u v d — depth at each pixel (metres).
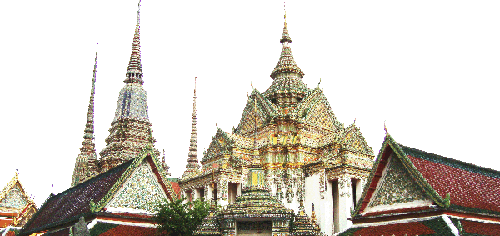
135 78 67.56
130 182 31.69
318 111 60.94
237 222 34.03
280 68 65.81
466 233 23.69
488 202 28.02
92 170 64.06
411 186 26.88
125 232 29.34
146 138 63.81
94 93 73.62
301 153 55.12
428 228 24.44
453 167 30.02
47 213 39.44
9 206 57.06
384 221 27.36
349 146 54.62
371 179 28.69
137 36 70.38
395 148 27.77
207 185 52.12
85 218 29.84
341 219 47.66
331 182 51.22
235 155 56.88
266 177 54.28
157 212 31.92
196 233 34.19
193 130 75.69
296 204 53.03
